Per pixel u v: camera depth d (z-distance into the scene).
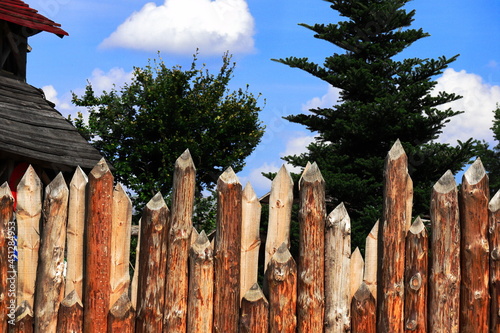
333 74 16.22
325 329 4.82
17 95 11.89
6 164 10.48
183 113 24.20
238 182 4.92
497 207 4.78
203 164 23.91
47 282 4.80
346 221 4.87
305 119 16.77
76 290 4.90
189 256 4.88
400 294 4.80
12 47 12.05
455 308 4.76
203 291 4.82
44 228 4.84
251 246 4.99
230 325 4.82
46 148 11.08
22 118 11.35
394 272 4.81
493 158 23.47
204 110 24.19
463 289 4.78
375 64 15.95
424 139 15.57
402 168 4.86
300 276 4.85
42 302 4.79
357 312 4.82
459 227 4.81
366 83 15.95
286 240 4.95
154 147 23.02
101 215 4.84
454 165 15.06
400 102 15.31
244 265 4.97
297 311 4.86
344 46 16.56
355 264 4.98
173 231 4.86
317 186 4.87
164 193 23.05
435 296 4.77
